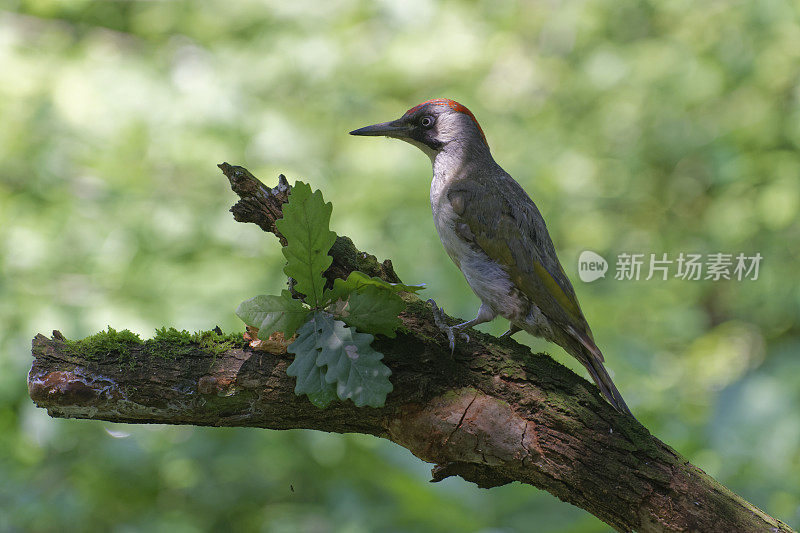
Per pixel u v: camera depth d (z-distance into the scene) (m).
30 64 13.77
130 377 4.96
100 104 13.07
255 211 5.66
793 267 17.55
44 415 10.67
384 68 16.16
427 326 5.30
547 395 5.07
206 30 16.14
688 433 10.05
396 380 5.05
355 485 10.48
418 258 13.02
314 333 4.88
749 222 17.28
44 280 12.02
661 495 4.82
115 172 13.06
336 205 13.77
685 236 18.58
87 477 11.19
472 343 5.23
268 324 4.84
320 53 15.21
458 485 8.07
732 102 18.62
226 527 11.93
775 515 9.34
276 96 15.38
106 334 5.11
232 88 13.87
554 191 15.97
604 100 18.20
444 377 5.13
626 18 19.12
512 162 16.55
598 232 16.80
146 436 11.04
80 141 13.12
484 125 17.33
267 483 11.61
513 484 7.97
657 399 10.57
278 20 16.06
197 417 5.09
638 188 18.42
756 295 17.61
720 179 17.48
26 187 13.10
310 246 4.86
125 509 11.72
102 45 15.02
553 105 18.25
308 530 10.98
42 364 4.97
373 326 4.92
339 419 5.16
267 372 4.99
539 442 4.98
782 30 17.27
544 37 19.11
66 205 12.77
